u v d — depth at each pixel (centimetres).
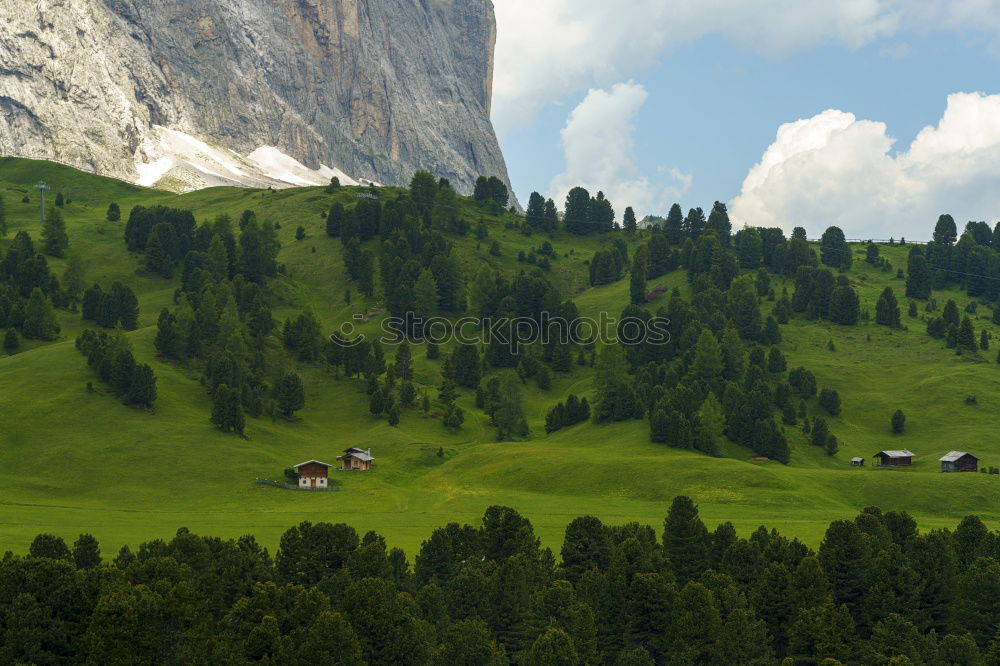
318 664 7569
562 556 10425
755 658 8569
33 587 7669
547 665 7900
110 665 7206
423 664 8075
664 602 9012
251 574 8844
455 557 10138
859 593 9906
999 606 9269
